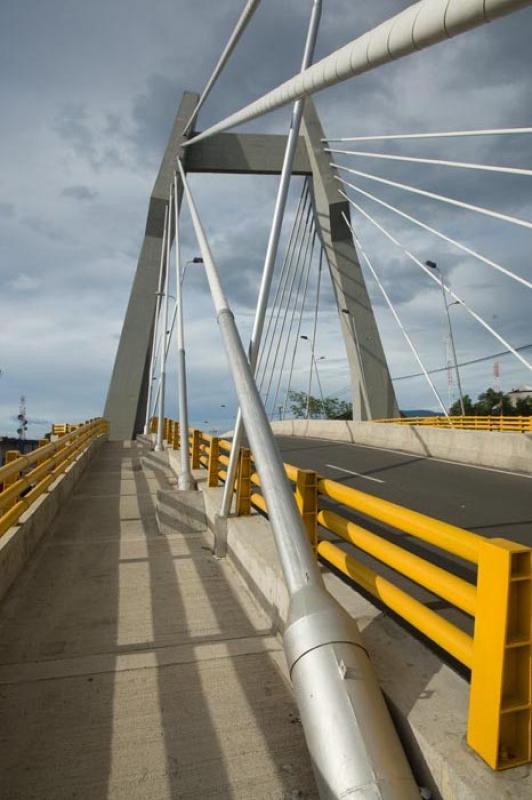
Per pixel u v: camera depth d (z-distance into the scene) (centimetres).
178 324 1270
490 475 1434
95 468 1712
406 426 2170
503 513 952
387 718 266
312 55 784
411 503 1052
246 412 441
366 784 236
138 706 354
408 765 249
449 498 1102
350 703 263
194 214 936
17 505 654
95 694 369
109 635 460
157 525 841
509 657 235
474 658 247
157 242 4066
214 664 407
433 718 267
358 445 2484
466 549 261
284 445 2655
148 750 312
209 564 653
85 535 802
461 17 327
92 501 1089
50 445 899
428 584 290
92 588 574
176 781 289
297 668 288
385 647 338
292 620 305
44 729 332
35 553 705
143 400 4241
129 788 285
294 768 297
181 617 495
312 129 4075
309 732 266
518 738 235
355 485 1295
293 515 362
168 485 1306
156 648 434
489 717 235
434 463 1725
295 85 630
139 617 496
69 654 427
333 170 4059
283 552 344
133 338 3981
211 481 926
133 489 1251
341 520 421
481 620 244
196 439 1277
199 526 812
